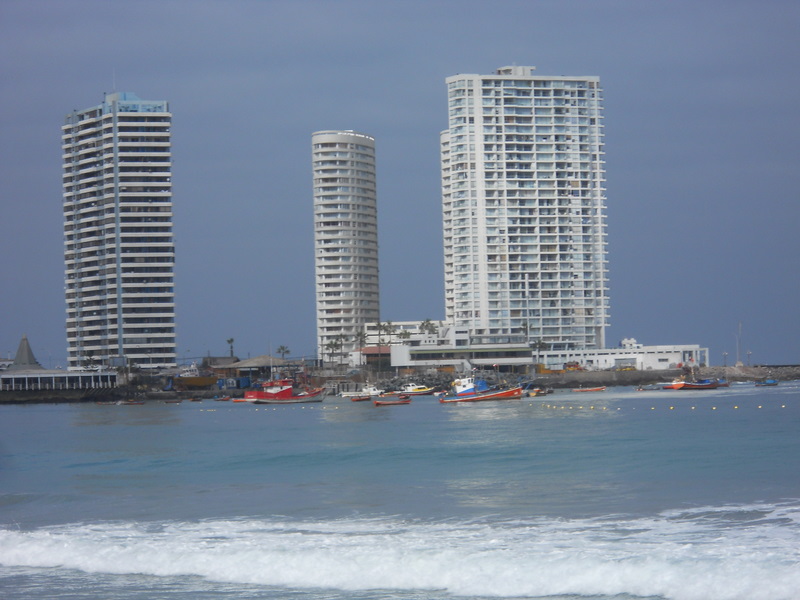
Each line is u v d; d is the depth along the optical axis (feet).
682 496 226.99
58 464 355.56
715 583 147.54
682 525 189.26
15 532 201.36
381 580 159.12
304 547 179.11
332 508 226.79
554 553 166.81
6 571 173.27
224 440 464.24
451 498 237.66
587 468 292.20
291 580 161.58
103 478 304.09
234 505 236.02
